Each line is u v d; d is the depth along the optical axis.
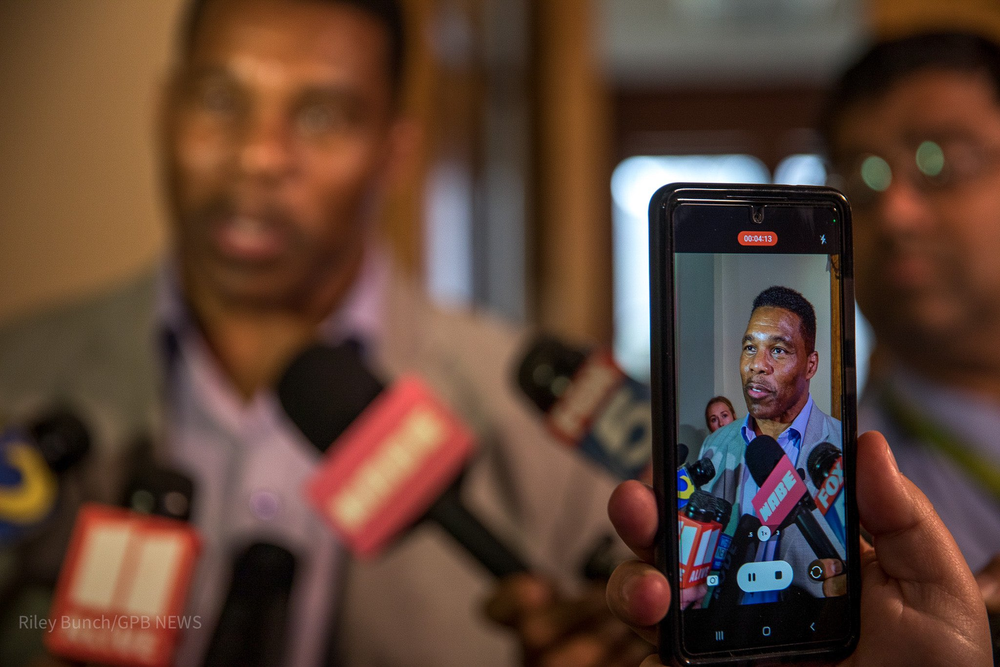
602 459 0.65
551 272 2.34
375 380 0.64
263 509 0.85
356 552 0.62
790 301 0.41
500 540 0.63
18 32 0.89
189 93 0.88
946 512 0.78
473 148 1.62
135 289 0.88
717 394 0.40
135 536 0.59
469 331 0.94
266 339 0.88
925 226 0.79
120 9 0.89
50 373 0.86
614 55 3.04
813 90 3.13
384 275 0.94
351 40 0.90
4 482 0.67
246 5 0.88
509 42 2.08
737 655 0.39
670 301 0.39
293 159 0.88
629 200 3.15
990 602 0.41
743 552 0.39
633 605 0.36
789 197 0.41
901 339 0.82
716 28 2.85
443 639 0.84
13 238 0.88
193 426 0.86
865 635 0.39
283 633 0.60
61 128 0.90
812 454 0.40
